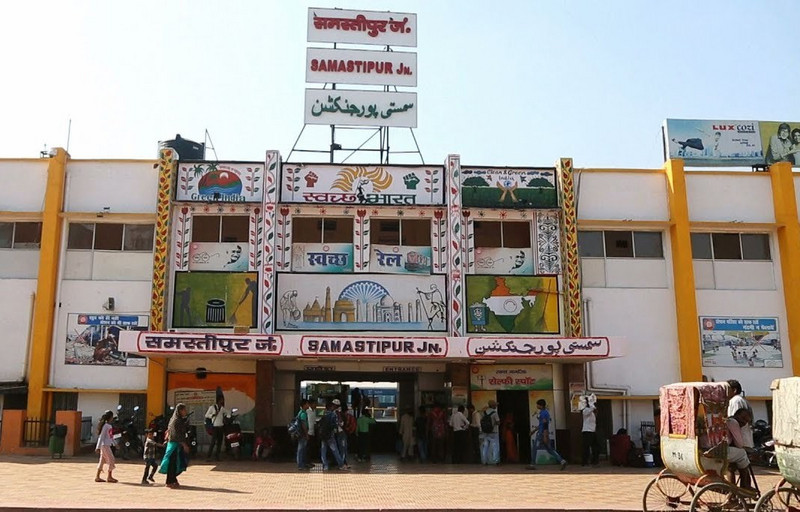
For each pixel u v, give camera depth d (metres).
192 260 23.91
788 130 27.11
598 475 18.80
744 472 12.00
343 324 23.55
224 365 23.27
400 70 26.73
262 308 23.20
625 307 24.69
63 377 23.28
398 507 13.02
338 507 12.95
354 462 21.56
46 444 22.14
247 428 22.95
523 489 15.73
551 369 23.73
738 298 25.09
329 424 19.45
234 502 13.35
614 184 25.39
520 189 24.94
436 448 21.95
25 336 23.52
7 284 23.86
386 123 26.12
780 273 25.33
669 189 25.33
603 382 24.05
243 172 24.41
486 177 24.91
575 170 25.20
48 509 12.37
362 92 26.31
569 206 24.55
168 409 22.95
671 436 12.47
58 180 24.16
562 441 23.19
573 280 23.94
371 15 27.03
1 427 22.22
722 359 24.61
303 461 19.25
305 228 24.34
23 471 17.52
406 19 27.14
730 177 25.77
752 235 25.70
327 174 24.56
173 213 23.98
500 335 23.69
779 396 10.88
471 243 24.33
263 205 23.94
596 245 25.09
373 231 24.52
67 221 24.22
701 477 11.66
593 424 21.86
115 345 23.56
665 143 26.77
